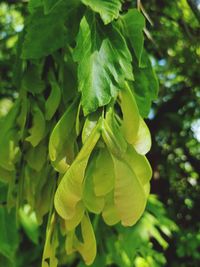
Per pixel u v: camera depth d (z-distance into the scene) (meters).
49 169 0.26
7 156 0.27
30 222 0.47
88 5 0.23
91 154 0.22
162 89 0.90
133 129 0.23
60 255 0.36
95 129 0.22
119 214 0.21
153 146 1.05
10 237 0.42
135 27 0.24
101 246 0.44
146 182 0.22
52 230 0.24
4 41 0.82
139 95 0.26
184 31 0.61
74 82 0.25
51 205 0.25
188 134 1.11
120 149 0.22
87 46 0.22
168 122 1.07
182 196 1.11
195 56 0.61
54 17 0.24
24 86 0.27
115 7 0.23
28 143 0.27
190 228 1.03
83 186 0.22
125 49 0.23
